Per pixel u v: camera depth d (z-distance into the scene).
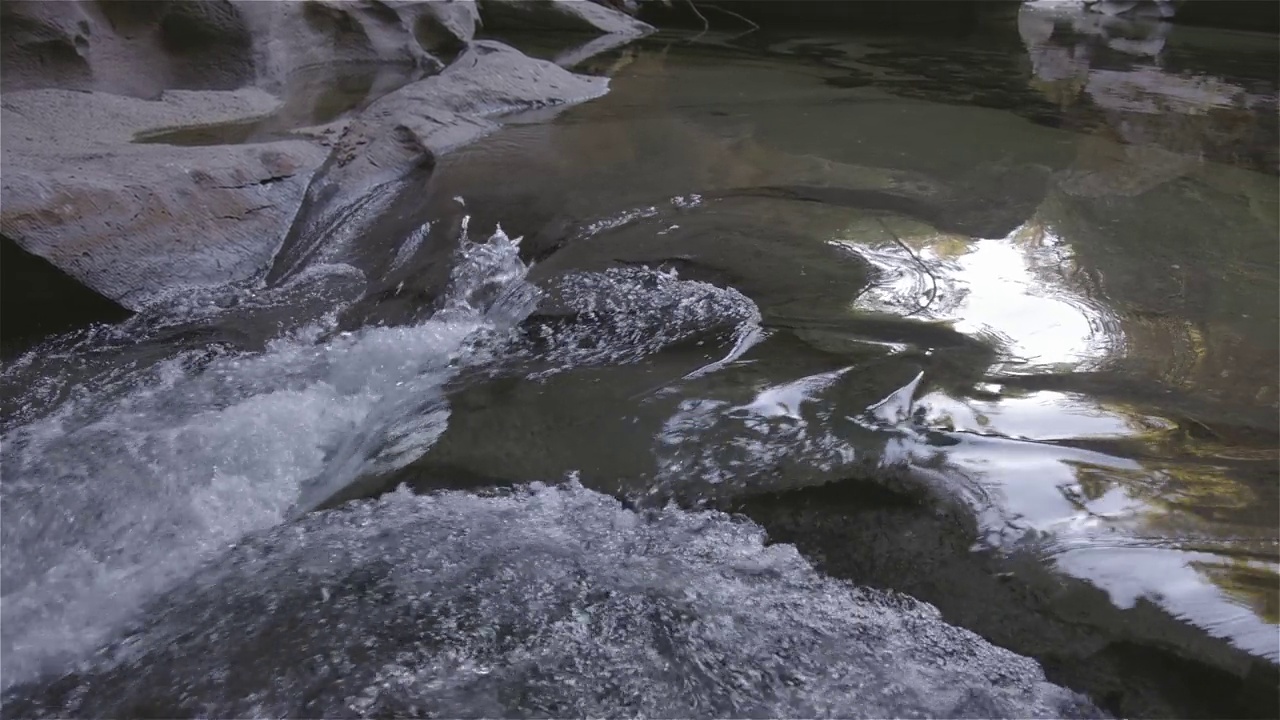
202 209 3.96
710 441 2.40
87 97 5.54
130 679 1.84
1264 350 2.71
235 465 2.51
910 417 2.43
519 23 9.80
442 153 4.89
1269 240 3.54
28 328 3.42
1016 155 4.72
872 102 6.07
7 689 1.87
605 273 3.38
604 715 1.67
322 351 3.13
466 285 3.44
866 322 2.95
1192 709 1.65
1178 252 3.44
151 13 6.29
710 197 4.13
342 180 4.51
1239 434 2.30
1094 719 1.65
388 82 7.05
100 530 2.29
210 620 1.96
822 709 1.67
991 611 1.86
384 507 2.28
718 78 7.05
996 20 10.32
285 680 1.78
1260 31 9.55
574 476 2.33
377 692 1.73
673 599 1.93
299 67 7.20
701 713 1.67
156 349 3.23
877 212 3.88
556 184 4.36
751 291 3.20
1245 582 1.84
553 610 1.91
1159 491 2.10
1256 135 5.10
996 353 2.74
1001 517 2.07
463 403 2.68
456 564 2.05
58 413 2.81
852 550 2.04
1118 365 2.66
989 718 1.65
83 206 3.54
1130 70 7.22
